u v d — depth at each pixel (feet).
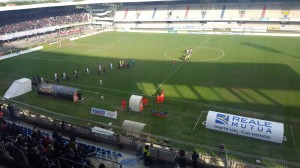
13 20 329.11
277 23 308.60
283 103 121.29
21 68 192.03
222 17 330.13
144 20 370.32
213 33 304.30
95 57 216.74
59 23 355.15
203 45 247.29
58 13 384.47
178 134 98.99
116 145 81.20
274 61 186.09
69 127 89.71
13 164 53.98
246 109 117.29
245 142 93.04
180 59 201.16
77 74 173.17
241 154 85.05
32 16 351.46
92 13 414.21
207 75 162.71
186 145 90.89
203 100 127.75
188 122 107.96
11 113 101.45
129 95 136.67
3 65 201.26
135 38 300.81
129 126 93.76
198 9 350.64
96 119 112.27
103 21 400.67
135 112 117.70
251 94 132.26
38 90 137.49
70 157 57.47
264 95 130.52
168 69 177.47
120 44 268.21
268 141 92.68
